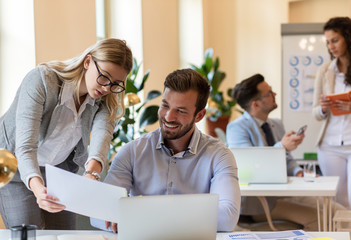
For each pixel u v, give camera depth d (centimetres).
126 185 219
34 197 231
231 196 205
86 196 174
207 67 679
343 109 419
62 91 219
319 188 320
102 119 237
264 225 389
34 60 412
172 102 204
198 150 219
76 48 470
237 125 399
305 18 760
